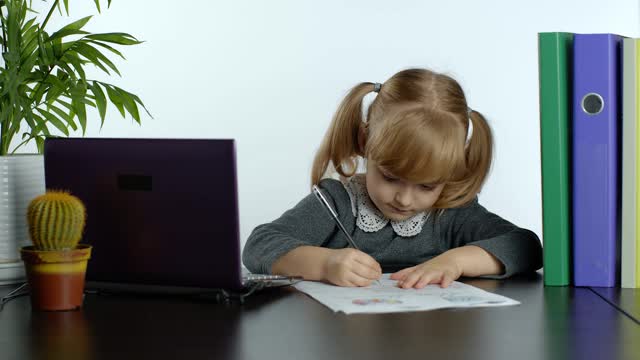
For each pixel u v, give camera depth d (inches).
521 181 135.2
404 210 56.1
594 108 44.8
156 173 42.9
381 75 135.2
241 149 135.6
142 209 43.4
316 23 134.9
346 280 46.5
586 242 45.8
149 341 34.4
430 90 55.1
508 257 50.4
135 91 134.0
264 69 135.2
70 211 40.8
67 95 63.1
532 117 134.2
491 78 134.0
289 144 136.2
